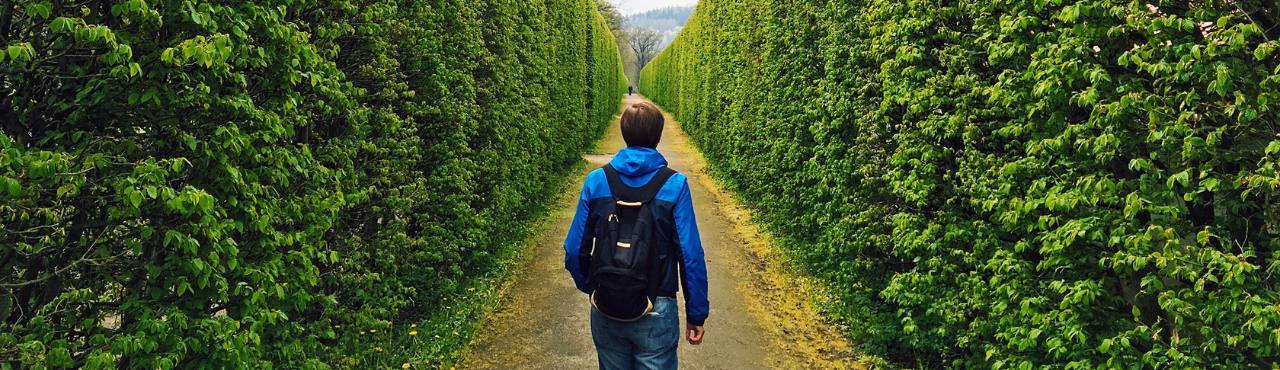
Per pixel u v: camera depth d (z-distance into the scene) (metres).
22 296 2.04
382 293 4.57
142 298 2.22
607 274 2.26
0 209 1.74
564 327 5.48
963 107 3.77
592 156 20.53
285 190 3.20
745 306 6.08
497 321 5.64
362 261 4.27
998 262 3.27
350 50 4.37
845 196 5.52
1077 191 2.67
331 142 3.76
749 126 11.19
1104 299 2.95
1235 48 2.09
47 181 1.83
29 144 2.03
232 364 2.35
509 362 4.75
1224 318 2.30
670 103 38.69
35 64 1.88
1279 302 2.08
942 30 4.04
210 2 2.37
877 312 5.20
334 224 4.12
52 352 1.84
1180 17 2.43
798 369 4.65
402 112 5.30
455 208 5.75
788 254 7.75
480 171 6.91
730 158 13.61
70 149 2.02
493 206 7.31
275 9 2.86
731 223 10.16
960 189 3.86
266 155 2.66
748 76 11.38
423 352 4.68
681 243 2.33
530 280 6.97
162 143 2.22
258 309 2.57
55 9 1.92
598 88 25.31
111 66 2.02
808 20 7.13
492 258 7.36
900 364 4.63
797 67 7.53
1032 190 2.93
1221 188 2.31
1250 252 2.13
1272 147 2.00
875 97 5.24
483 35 7.64
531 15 10.46
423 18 5.16
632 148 2.46
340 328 4.04
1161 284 2.34
